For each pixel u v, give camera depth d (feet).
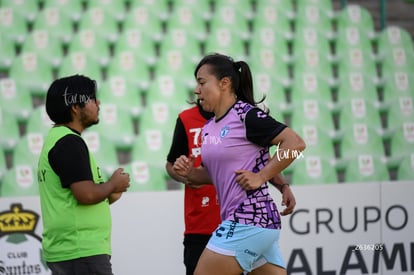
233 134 18.35
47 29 46.55
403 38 49.75
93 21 47.29
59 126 19.08
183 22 48.44
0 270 28.32
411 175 38.01
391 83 46.06
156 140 37.99
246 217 18.12
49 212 18.67
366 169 38.04
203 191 22.22
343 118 42.50
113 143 38.42
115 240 29.12
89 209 18.72
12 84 41.11
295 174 37.01
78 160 18.22
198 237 22.29
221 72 18.84
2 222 28.55
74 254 18.43
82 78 19.30
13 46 44.78
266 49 47.14
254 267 19.27
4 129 38.55
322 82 44.73
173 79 42.57
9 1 47.60
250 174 17.76
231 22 49.11
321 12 50.98
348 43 49.21
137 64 44.11
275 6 50.98
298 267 30.40
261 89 43.27
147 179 34.88
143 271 29.27
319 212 30.78
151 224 29.48
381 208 31.37
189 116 22.76
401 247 31.53
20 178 34.47
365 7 53.62
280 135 17.83
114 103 41.22
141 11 48.37
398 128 41.47
